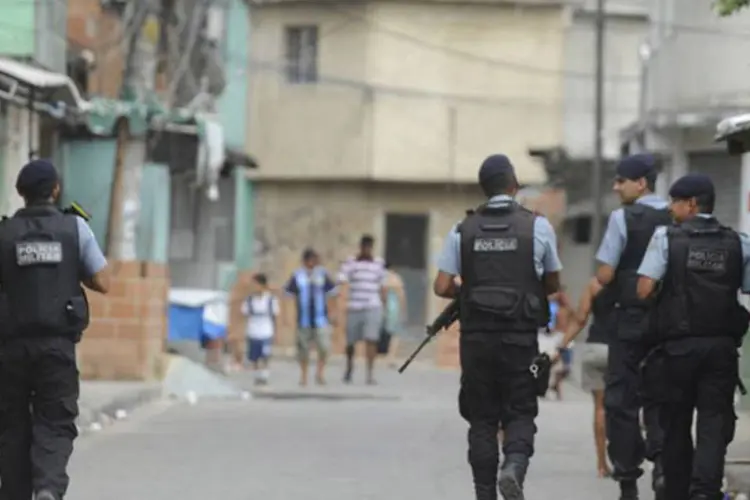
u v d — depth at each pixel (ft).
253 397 192.54
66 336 82.64
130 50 203.92
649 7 279.28
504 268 84.28
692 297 83.20
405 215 346.13
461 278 85.71
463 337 85.25
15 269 82.02
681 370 83.71
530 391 84.69
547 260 84.84
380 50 340.18
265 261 347.56
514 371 84.17
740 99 230.27
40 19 177.88
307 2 342.23
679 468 85.81
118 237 199.82
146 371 184.44
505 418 85.40
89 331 184.03
